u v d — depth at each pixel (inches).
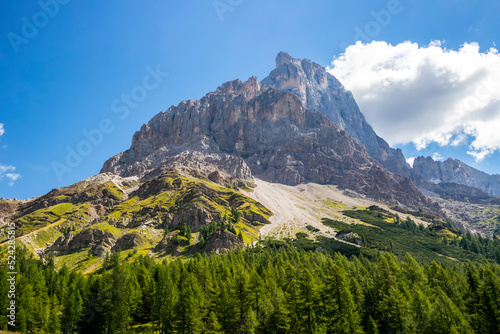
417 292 3683.6
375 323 3668.8
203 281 4756.4
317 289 3577.8
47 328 3937.0
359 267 5017.2
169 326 4018.2
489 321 3464.6
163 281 4532.5
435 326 3304.6
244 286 3902.6
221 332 3627.0
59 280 5280.5
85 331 3971.5
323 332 3326.8
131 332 4069.9
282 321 3472.0
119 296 4057.6
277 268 5241.1
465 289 4153.5
